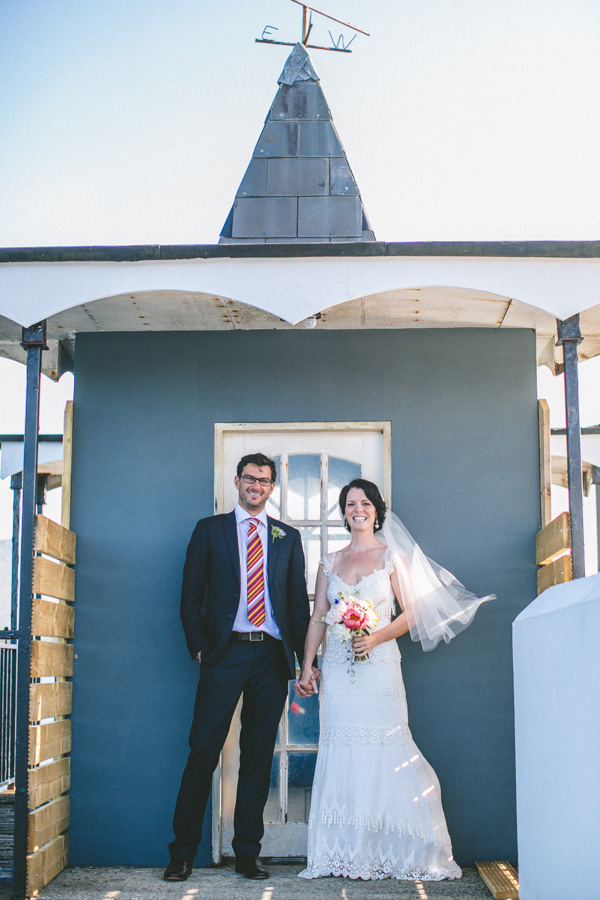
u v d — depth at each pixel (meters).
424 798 4.33
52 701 4.42
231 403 5.05
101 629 4.84
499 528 4.90
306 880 4.22
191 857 4.30
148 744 4.73
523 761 3.23
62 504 4.95
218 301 4.60
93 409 5.05
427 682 4.75
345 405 5.03
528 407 5.00
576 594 2.79
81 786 4.70
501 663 4.77
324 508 5.04
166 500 4.97
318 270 4.18
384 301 4.61
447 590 4.68
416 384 5.04
